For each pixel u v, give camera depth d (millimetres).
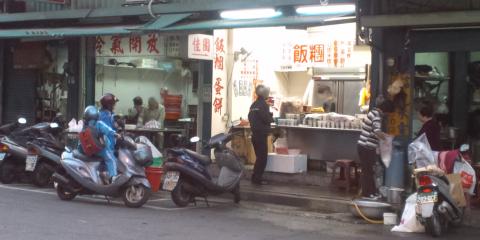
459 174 9031
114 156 10117
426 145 9406
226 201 11148
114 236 7645
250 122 12266
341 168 11898
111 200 10672
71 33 13609
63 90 15977
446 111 11227
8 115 17125
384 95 11109
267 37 15430
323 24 10727
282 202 11070
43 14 14703
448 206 8609
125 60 14938
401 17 10062
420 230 8812
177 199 10117
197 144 13758
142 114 14695
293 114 13672
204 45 13500
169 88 14484
